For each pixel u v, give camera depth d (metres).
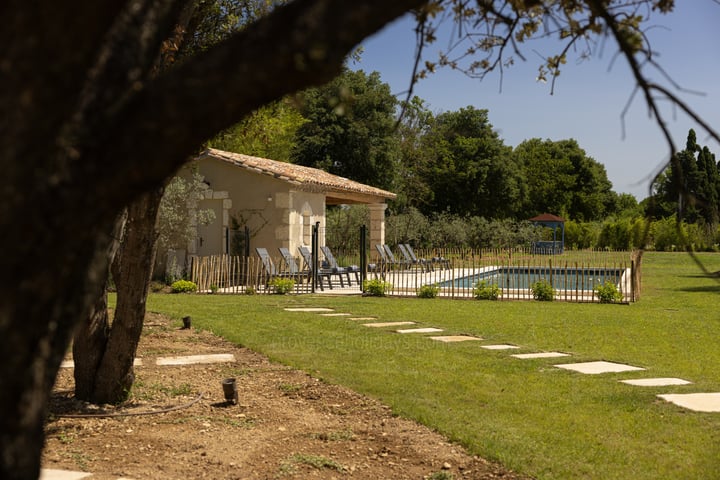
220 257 18.08
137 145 1.60
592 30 2.59
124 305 5.88
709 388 6.52
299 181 19.25
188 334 9.96
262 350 8.61
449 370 7.38
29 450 1.61
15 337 1.52
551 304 14.75
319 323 11.23
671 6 2.53
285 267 18.27
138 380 6.90
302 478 4.23
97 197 1.60
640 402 6.00
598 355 8.34
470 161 51.28
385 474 4.33
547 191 65.81
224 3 10.02
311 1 1.61
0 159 1.42
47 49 1.42
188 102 1.60
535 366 7.63
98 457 4.57
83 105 1.59
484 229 37.38
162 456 4.62
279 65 1.59
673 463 4.44
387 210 40.38
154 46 1.85
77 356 5.99
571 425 5.30
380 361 7.89
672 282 21.91
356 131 37.06
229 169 19.97
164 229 18.58
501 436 5.00
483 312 13.03
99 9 1.46
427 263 24.31
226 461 4.53
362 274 17.75
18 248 1.48
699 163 41.81
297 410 5.84
